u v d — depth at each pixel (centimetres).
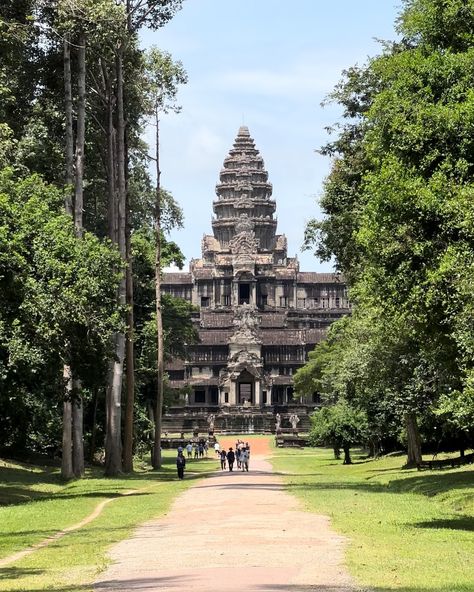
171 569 2497
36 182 5972
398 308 4084
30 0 6956
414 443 7862
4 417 5881
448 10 4322
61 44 7375
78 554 2902
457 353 4075
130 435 8144
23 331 5212
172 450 16800
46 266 5353
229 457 8856
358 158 6184
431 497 5156
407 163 3997
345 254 6316
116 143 8512
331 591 2086
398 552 2786
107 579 2375
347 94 6262
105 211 9975
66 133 7206
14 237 4966
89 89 8188
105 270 5812
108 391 7888
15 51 7006
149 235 10819
